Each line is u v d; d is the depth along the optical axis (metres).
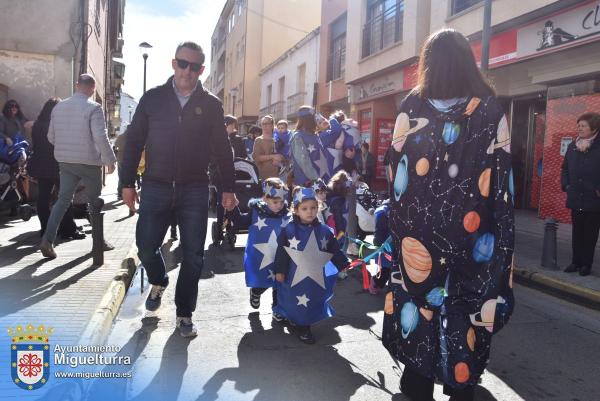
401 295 2.69
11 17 10.98
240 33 37.09
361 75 17.14
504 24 10.38
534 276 6.25
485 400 3.12
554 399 3.15
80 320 3.81
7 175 8.15
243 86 34.84
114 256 5.97
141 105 3.93
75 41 11.23
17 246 6.37
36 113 11.12
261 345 3.90
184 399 3.02
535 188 12.51
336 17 20.08
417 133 2.59
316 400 3.05
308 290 3.92
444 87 2.54
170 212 4.03
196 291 4.05
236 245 7.89
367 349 3.87
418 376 2.71
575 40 9.00
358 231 6.87
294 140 6.04
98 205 5.58
